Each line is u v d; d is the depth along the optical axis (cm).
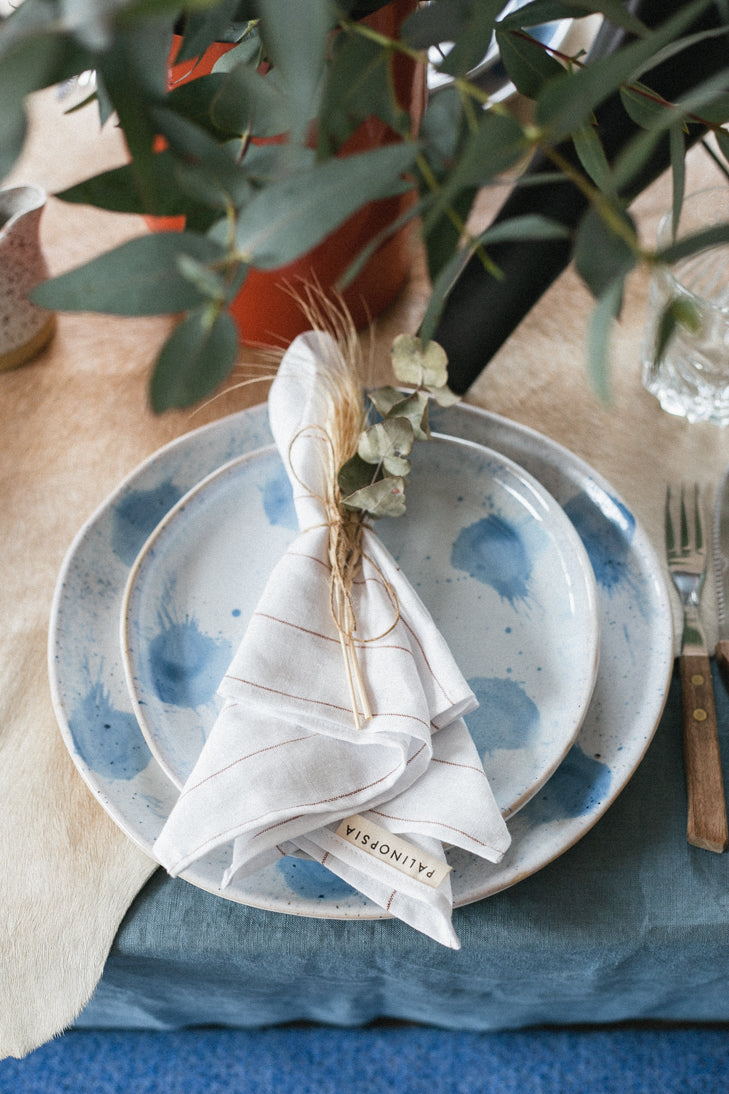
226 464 59
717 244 26
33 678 58
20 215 65
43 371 73
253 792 44
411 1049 93
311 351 59
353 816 46
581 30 82
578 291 76
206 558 57
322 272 63
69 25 19
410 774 47
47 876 51
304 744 46
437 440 60
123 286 25
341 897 45
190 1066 93
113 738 51
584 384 71
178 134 26
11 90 21
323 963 51
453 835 44
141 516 60
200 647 54
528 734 50
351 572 52
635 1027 91
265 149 32
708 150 38
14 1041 48
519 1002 69
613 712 52
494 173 26
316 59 21
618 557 57
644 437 68
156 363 25
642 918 49
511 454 62
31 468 68
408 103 53
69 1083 92
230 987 63
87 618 55
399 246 68
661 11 45
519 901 50
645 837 51
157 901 51
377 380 70
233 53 41
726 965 52
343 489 53
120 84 24
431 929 44
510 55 39
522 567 56
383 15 47
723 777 53
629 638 54
